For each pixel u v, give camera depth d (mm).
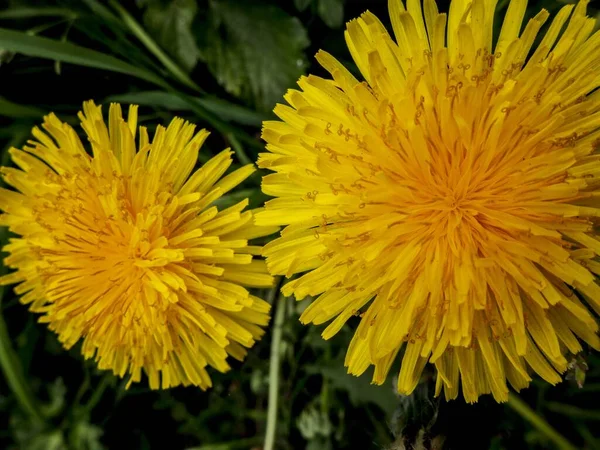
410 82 89
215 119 130
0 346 149
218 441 159
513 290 90
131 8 140
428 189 91
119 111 112
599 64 89
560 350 96
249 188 136
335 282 93
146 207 106
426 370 106
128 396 159
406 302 92
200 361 113
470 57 89
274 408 133
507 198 89
